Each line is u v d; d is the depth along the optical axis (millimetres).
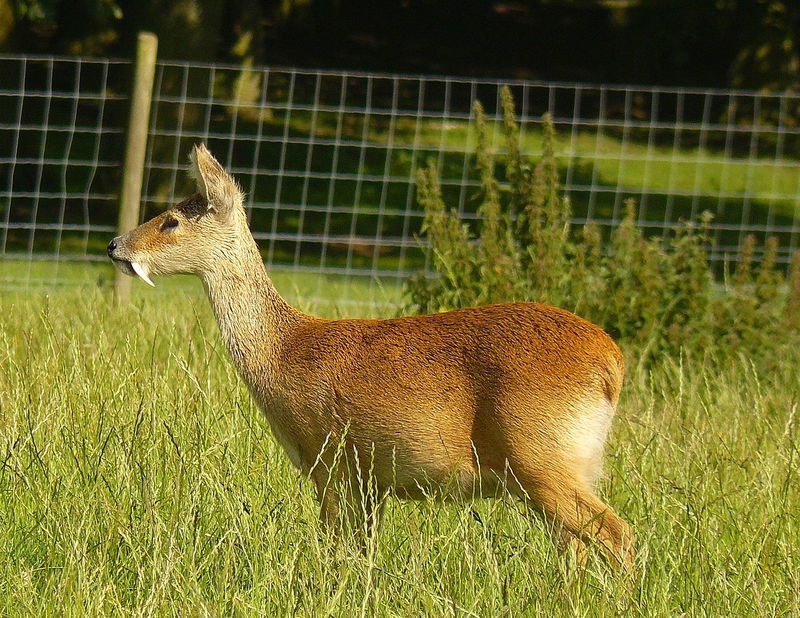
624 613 14859
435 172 28109
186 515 16812
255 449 19547
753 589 15328
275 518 16969
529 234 27406
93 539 16688
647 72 77062
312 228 57594
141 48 32438
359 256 54562
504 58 81312
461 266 27422
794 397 23344
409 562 16047
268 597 15438
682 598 15805
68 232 54438
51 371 22406
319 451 17828
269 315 18359
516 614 15000
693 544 16641
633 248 27766
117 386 21859
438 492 17562
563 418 16578
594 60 81625
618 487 19219
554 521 16750
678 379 25391
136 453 18953
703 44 78938
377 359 17453
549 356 16781
